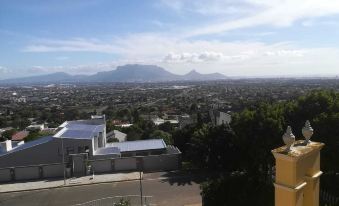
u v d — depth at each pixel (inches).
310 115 1286.9
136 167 1753.2
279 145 1254.3
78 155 1688.0
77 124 2176.4
